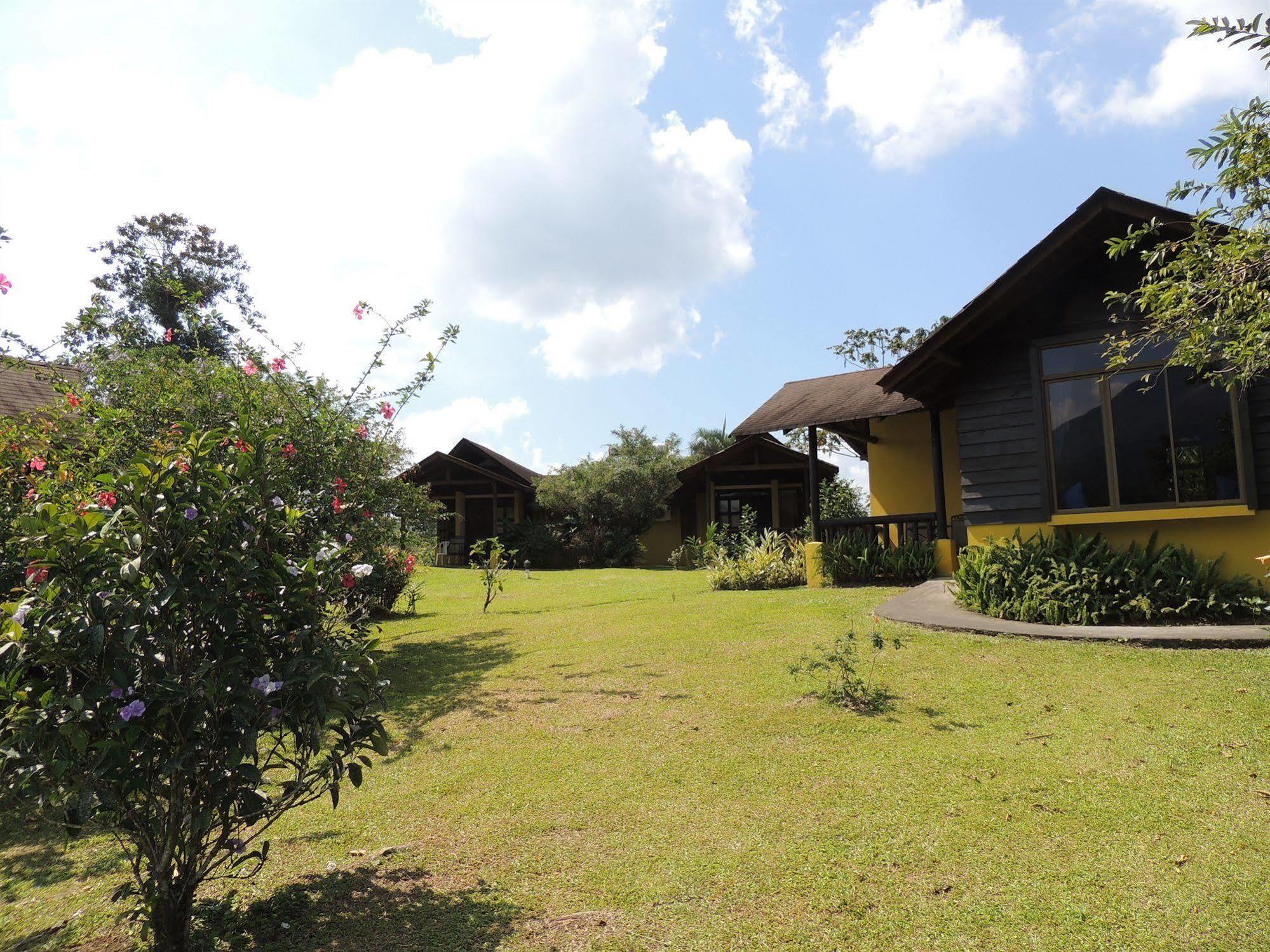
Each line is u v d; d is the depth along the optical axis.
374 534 8.23
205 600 2.62
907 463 14.00
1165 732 4.67
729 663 6.96
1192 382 7.85
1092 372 8.36
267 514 3.01
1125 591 7.39
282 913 3.16
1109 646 6.54
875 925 2.94
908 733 4.96
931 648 6.90
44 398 13.16
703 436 37.66
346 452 7.79
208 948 2.83
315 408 7.80
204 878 2.86
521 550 26.44
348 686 2.97
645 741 5.14
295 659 2.74
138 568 2.41
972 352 9.19
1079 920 2.89
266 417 7.21
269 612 2.87
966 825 3.70
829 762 4.58
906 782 4.24
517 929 3.01
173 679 2.47
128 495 2.57
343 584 3.17
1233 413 7.61
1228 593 7.18
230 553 2.66
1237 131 4.02
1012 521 8.72
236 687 2.70
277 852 3.81
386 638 10.20
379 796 4.50
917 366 9.26
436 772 4.85
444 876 3.51
